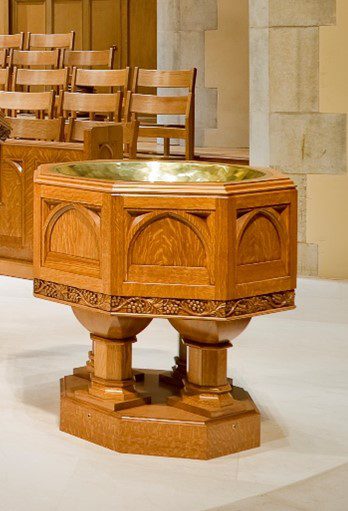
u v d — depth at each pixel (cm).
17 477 343
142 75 819
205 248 337
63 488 334
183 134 800
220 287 336
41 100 710
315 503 324
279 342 529
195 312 340
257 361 492
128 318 361
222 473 348
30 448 369
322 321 577
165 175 406
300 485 339
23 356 495
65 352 503
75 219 354
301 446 377
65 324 562
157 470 349
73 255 357
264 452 369
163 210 337
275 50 712
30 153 612
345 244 710
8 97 721
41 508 318
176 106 797
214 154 965
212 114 1061
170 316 342
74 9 1291
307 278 712
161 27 1061
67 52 937
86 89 968
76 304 357
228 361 491
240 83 1047
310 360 496
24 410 411
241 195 336
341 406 425
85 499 325
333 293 659
